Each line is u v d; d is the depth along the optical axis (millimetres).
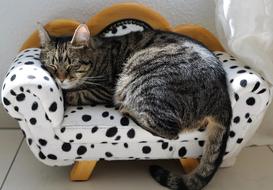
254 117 690
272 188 729
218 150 690
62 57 713
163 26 834
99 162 806
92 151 689
